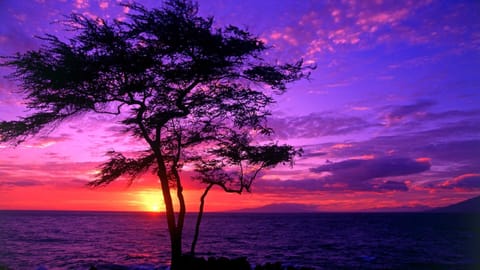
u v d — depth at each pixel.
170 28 13.38
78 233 65.56
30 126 14.05
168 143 16.19
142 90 14.13
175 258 14.73
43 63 13.06
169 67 14.30
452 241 52.16
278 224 118.69
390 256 34.09
